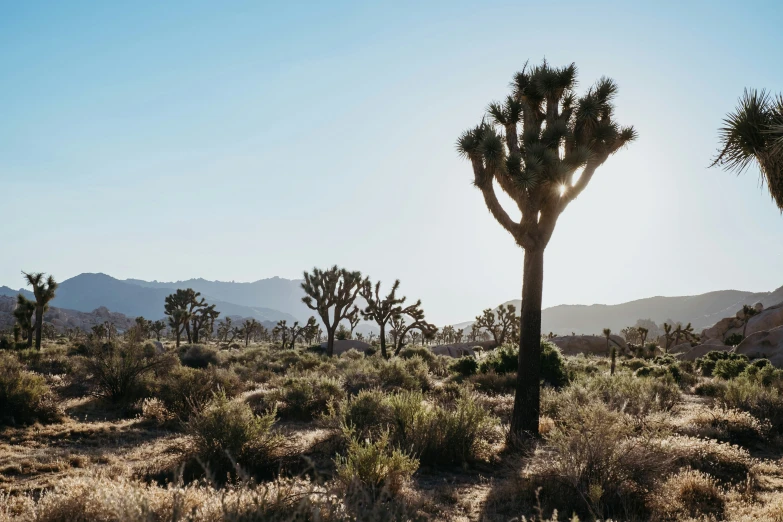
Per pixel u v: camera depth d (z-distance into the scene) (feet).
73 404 50.67
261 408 48.96
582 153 35.37
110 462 29.91
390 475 22.65
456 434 31.19
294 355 123.13
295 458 28.91
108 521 15.39
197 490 18.11
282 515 14.28
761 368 85.61
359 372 63.62
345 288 134.00
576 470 22.38
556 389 63.05
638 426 34.27
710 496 22.89
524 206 36.45
